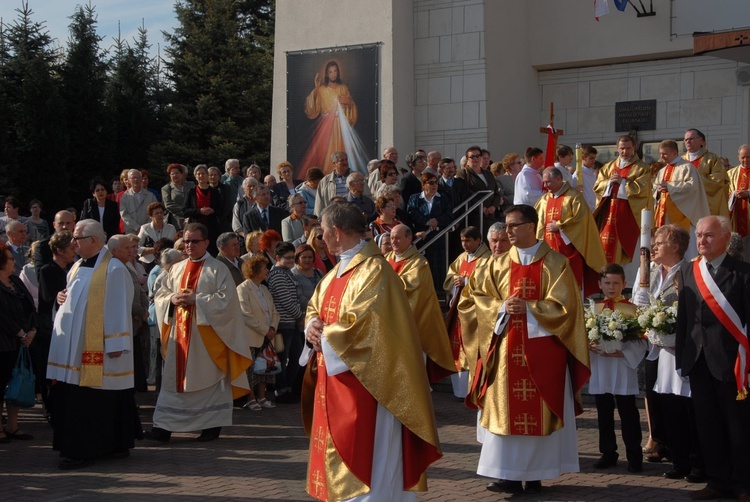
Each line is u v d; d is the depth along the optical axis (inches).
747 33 607.5
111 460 334.6
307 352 238.5
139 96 1194.0
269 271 443.8
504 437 279.3
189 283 370.3
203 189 543.5
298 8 744.3
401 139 718.5
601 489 284.5
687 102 738.2
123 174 596.7
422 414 215.8
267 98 1182.9
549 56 781.9
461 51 721.0
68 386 325.1
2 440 368.2
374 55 713.6
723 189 495.2
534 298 282.4
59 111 1066.7
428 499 276.2
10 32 1117.7
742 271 263.3
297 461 330.0
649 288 327.0
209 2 1211.9
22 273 464.1
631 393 302.0
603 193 501.0
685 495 276.4
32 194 1055.0
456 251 541.3
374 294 217.6
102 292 330.6
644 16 740.7
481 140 712.4
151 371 492.7
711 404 267.9
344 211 227.0
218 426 367.2
